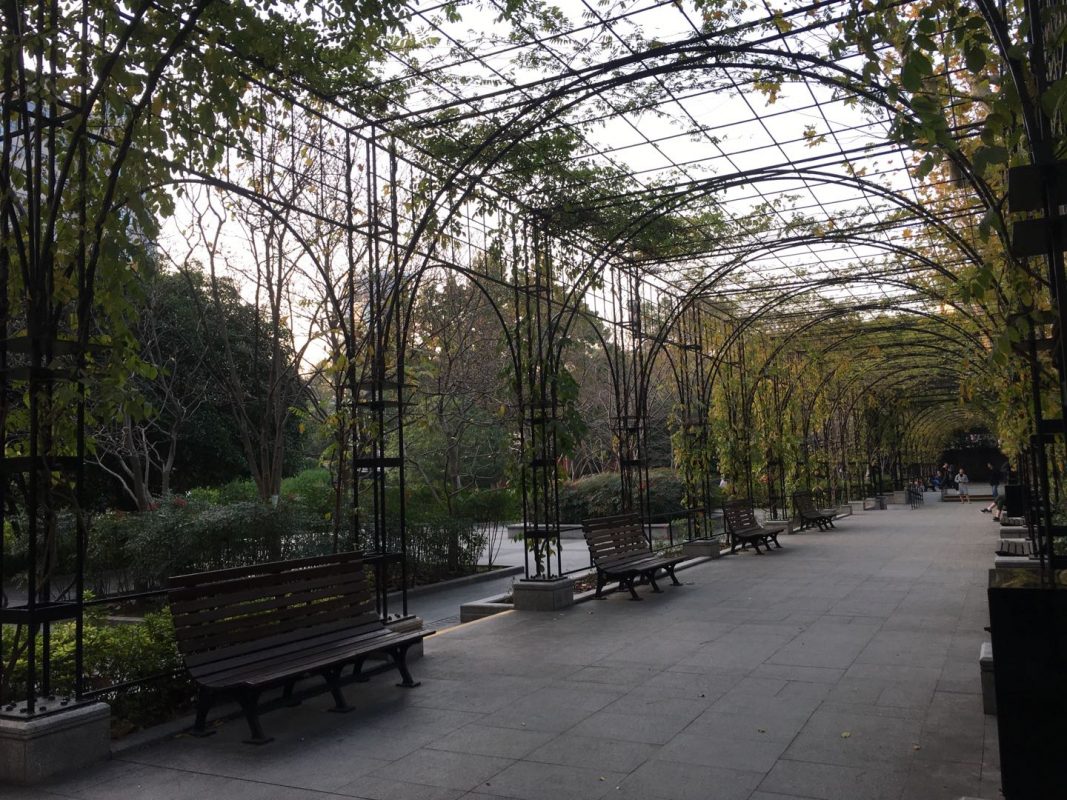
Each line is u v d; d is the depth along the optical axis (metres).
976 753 4.02
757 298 15.76
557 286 11.35
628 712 4.88
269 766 4.13
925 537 15.87
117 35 4.60
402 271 7.36
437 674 5.98
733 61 6.87
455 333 15.53
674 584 10.20
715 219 11.11
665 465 29.09
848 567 11.52
